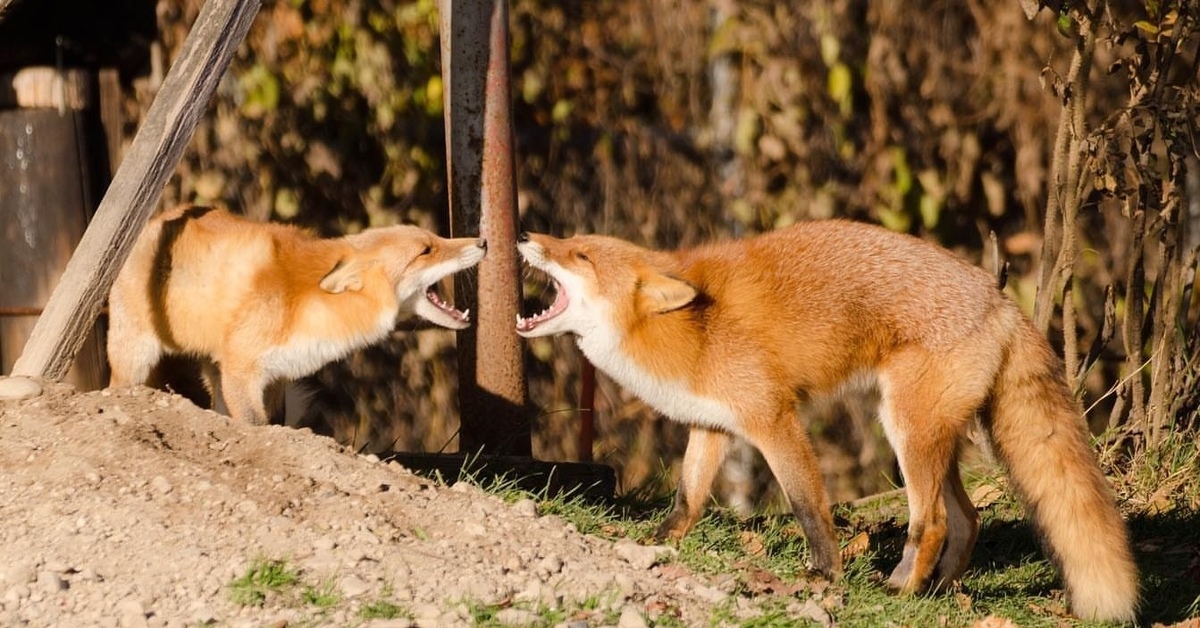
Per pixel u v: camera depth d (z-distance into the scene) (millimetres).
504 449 11875
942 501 9688
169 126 9344
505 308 11820
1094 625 9672
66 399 9312
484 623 7539
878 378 9961
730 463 16891
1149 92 12750
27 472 8578
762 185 17203
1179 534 11781
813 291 9828
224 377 10914
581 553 8828
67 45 12883
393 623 7375
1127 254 17172
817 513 9562
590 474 11555
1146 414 12945
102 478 8539
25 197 12461
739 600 8539
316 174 17062
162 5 15320
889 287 9789
